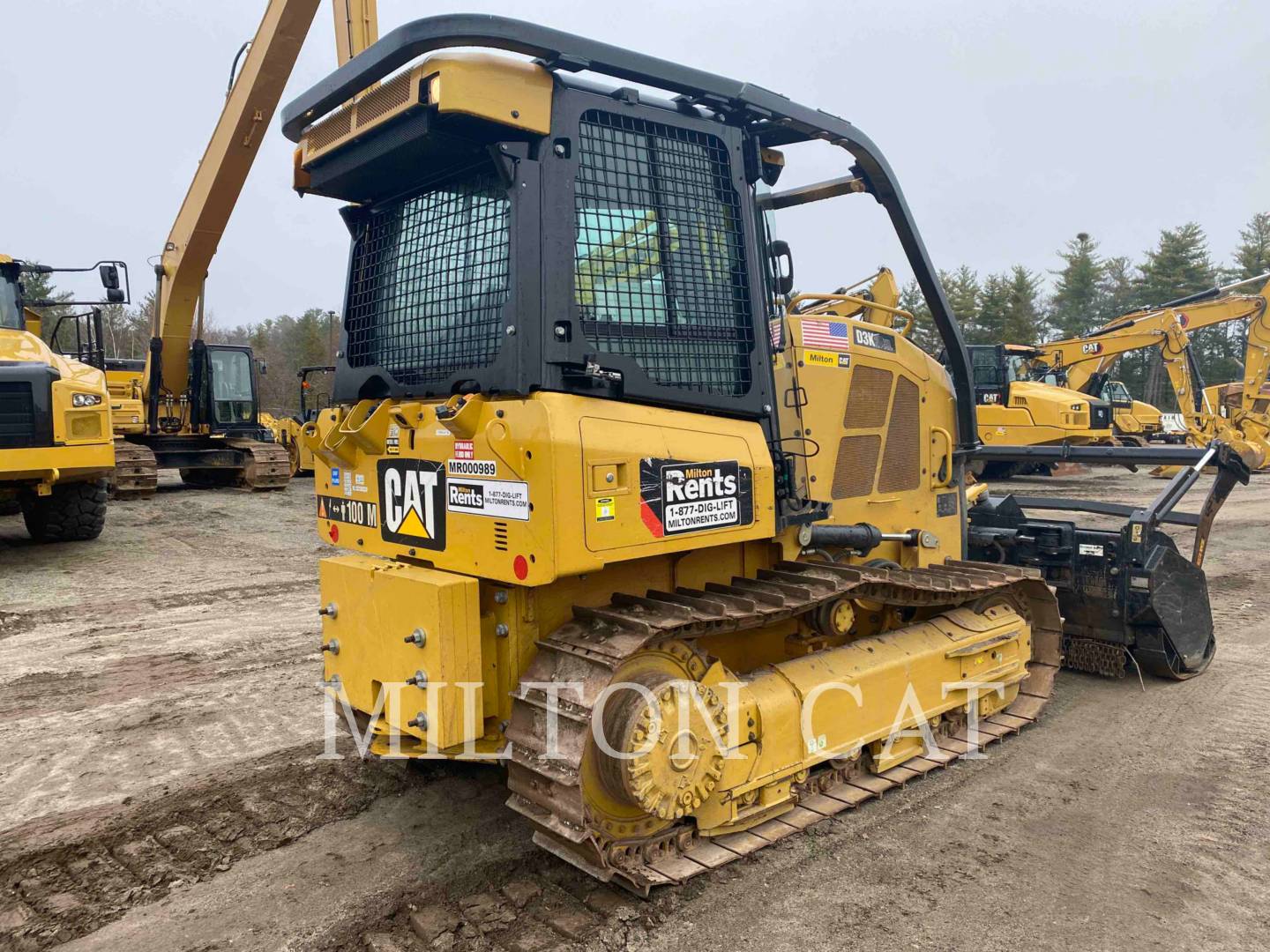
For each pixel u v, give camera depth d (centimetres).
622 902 294
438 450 307
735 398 326
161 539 1016
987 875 316
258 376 1633
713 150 333
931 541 460
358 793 375
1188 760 419
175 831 342
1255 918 291
